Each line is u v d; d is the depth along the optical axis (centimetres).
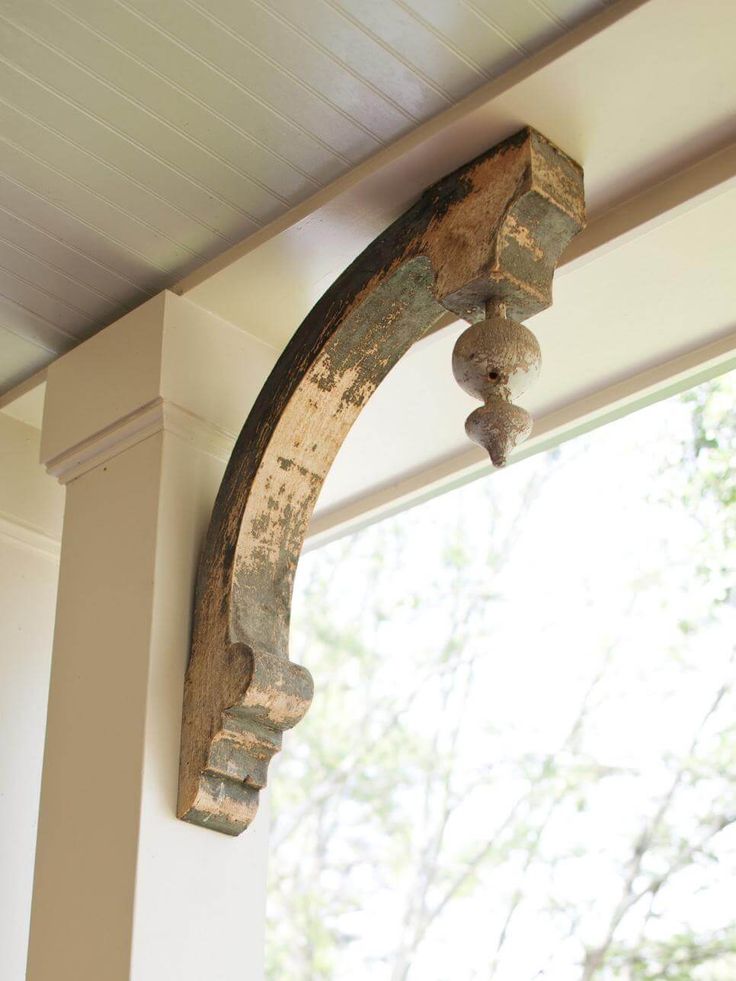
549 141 252
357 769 782
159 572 268
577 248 271
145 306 296
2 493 329
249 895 258
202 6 236
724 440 736
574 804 714
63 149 266
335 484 350
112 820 251
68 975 244
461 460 338
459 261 246
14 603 327
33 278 298
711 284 286
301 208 275
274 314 299
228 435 292
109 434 291
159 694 257
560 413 322
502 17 235
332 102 253
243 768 255
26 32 243
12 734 317
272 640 260
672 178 262
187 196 276
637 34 232
